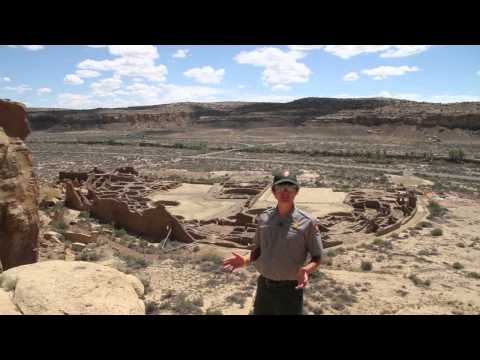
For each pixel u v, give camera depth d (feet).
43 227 111.34
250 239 115.65
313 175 272.10
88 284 24.98
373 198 181.88
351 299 68.23
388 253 106.63
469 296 73.92
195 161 349.00
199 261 93.76
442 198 193.98
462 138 592.19
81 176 213.25
